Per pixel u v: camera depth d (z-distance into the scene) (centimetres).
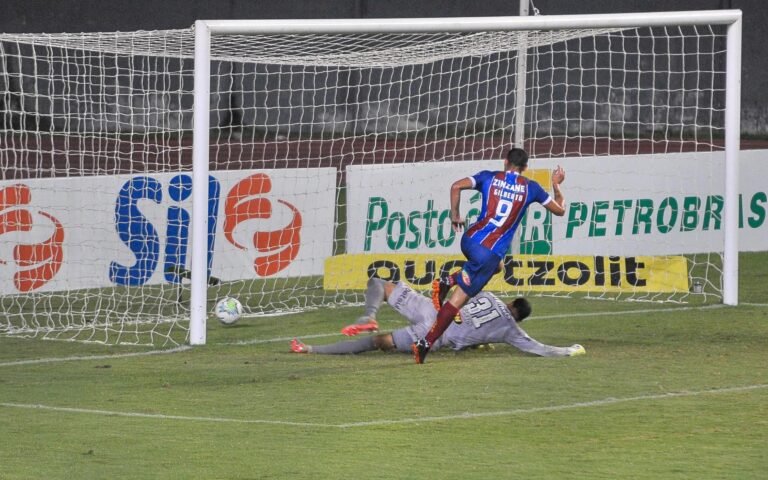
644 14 4153
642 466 2006
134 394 2727
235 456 2094
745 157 5453
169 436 2262
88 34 4303
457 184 3156
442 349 3319
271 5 9306
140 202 4691
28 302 4362
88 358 3297
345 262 4656
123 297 4481
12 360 3269
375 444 2184
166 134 8556
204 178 3572
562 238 5047
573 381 2812
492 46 5116
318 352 3312
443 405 2542
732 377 2862
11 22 8850
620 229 5150
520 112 5022
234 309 3841
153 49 4738
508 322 3212
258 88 8819
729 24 4225
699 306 4206
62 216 4525
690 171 5256
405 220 5012
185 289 4675
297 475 1959
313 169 4978
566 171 5053
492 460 2056
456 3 9481
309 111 8888
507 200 3116
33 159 7494
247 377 2938
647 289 4516
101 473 1977
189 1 9181
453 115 8719
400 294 3291
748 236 5488
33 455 2111
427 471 1980
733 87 4228
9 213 4403
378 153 8125
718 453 2097
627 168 5150
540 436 2244
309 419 2417
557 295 4512
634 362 3094
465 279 3088
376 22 3844
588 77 9069
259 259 4875
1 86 8388
